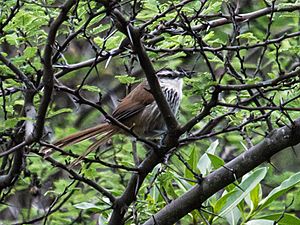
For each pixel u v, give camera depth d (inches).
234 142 623.5
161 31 378.6
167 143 354.3
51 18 370.9
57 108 668.1
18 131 400.8
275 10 402.9
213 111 361.1
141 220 414.3
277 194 401.7
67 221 588.4
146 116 466.6
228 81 587.2
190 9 382.9
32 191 551.2
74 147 516.1
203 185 375.6
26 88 361.1
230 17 386.0
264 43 360.5
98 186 367.9
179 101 474.3
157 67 488.7
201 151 607.2
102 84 685.9
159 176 388.5
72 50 681.6
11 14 347.3
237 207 416.2
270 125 375.6
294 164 674.8
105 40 342.3
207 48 366.6
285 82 357.7
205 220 378.9
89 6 326.0
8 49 503.8
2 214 637.3
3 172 422.6
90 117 684.7
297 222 398.9
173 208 378.3
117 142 604.7
